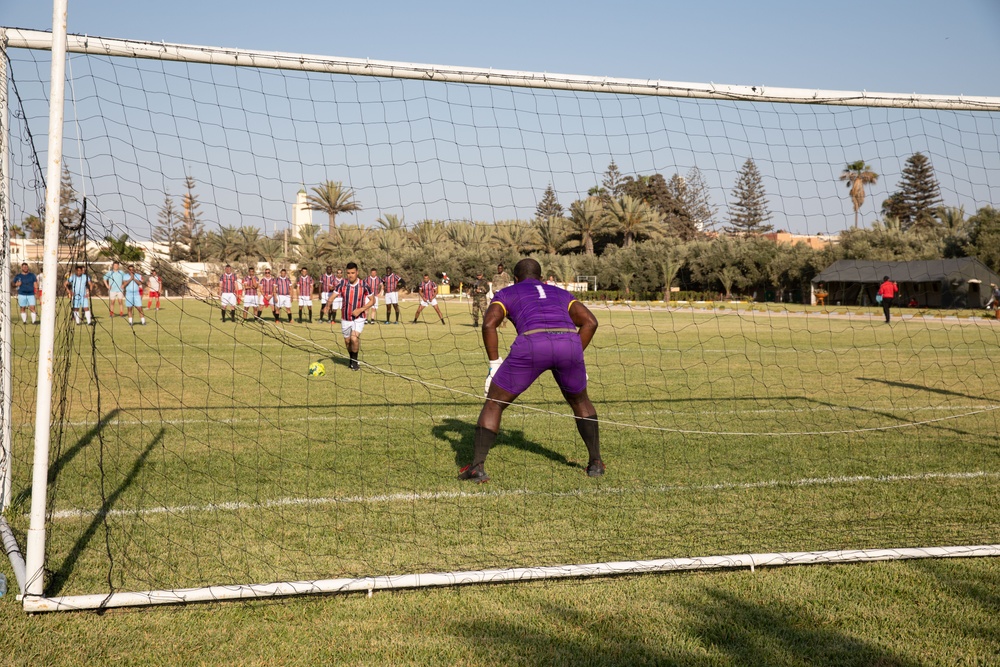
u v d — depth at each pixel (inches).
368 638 118.6
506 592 135.6
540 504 187.8
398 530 167.6
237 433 274.1
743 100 202.8
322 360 538.9
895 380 449.1
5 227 178.9
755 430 290.0
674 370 497.0
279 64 176.4
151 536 163.0
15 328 711.7
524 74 191.3
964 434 280.1
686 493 198.8
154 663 111.3
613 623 123.3
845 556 148.5
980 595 134.7
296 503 186.7
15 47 166.1
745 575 143.6
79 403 339.9
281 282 882.1
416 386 406.9
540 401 361.4
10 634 120.1
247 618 126.0
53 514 177.9
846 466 228.7
